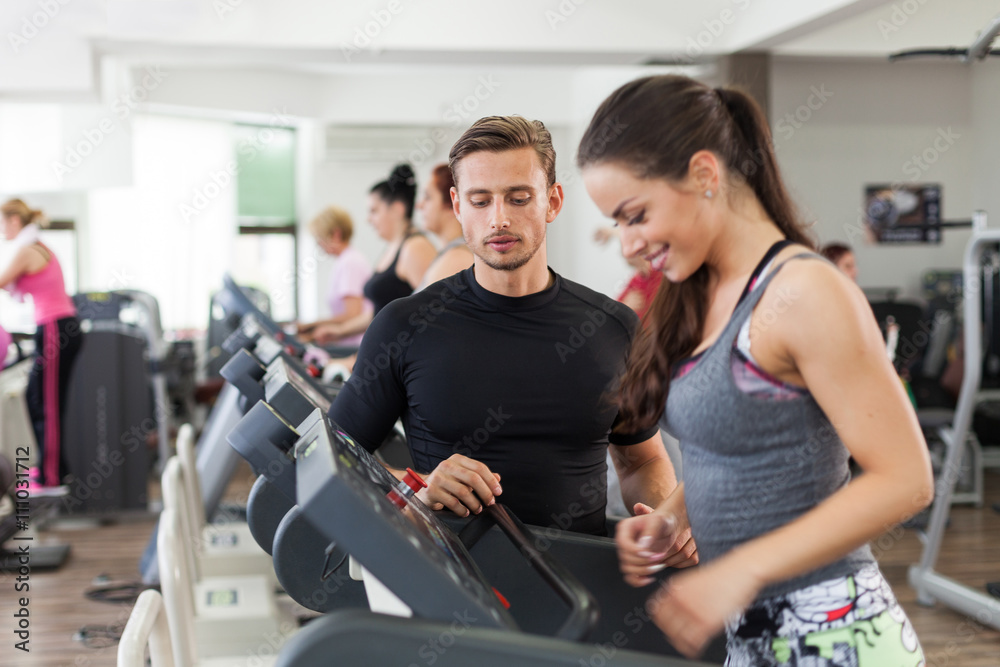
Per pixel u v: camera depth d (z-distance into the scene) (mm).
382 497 948
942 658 3170
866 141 7527
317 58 5543
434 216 2787
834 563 1088
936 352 6594
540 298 1666
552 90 8586
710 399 1114
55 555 4352
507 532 1271
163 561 1788
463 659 831
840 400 1019
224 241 7797
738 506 1121
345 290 5434
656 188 1075
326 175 8164
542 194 1617
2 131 6031
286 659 830
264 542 1593
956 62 7504
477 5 5320
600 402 1673
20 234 4859
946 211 7652
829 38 5918
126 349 5156
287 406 1167
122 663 1114
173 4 5012
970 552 4410
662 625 1010
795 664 1094
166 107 7102
